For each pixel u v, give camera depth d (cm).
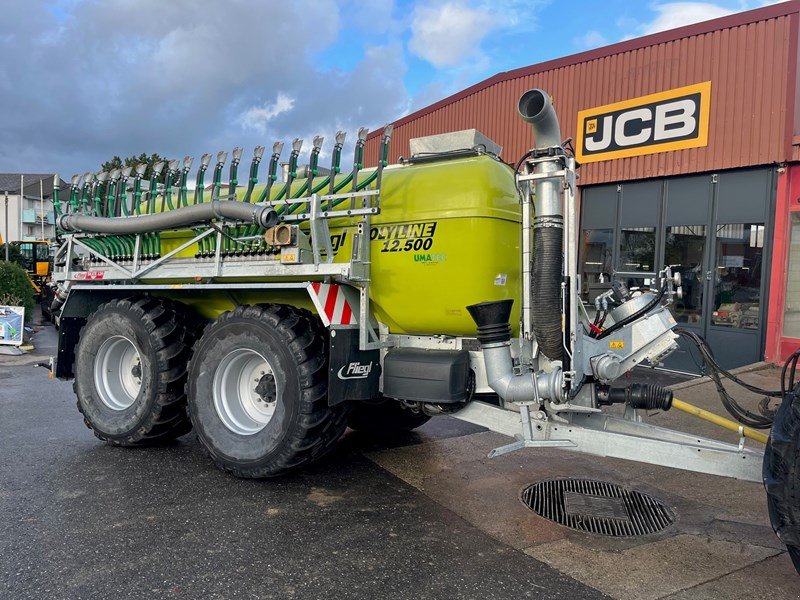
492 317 359
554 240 348
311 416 386
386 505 378
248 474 407
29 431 532
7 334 1055
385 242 399
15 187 5597
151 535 327
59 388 721
